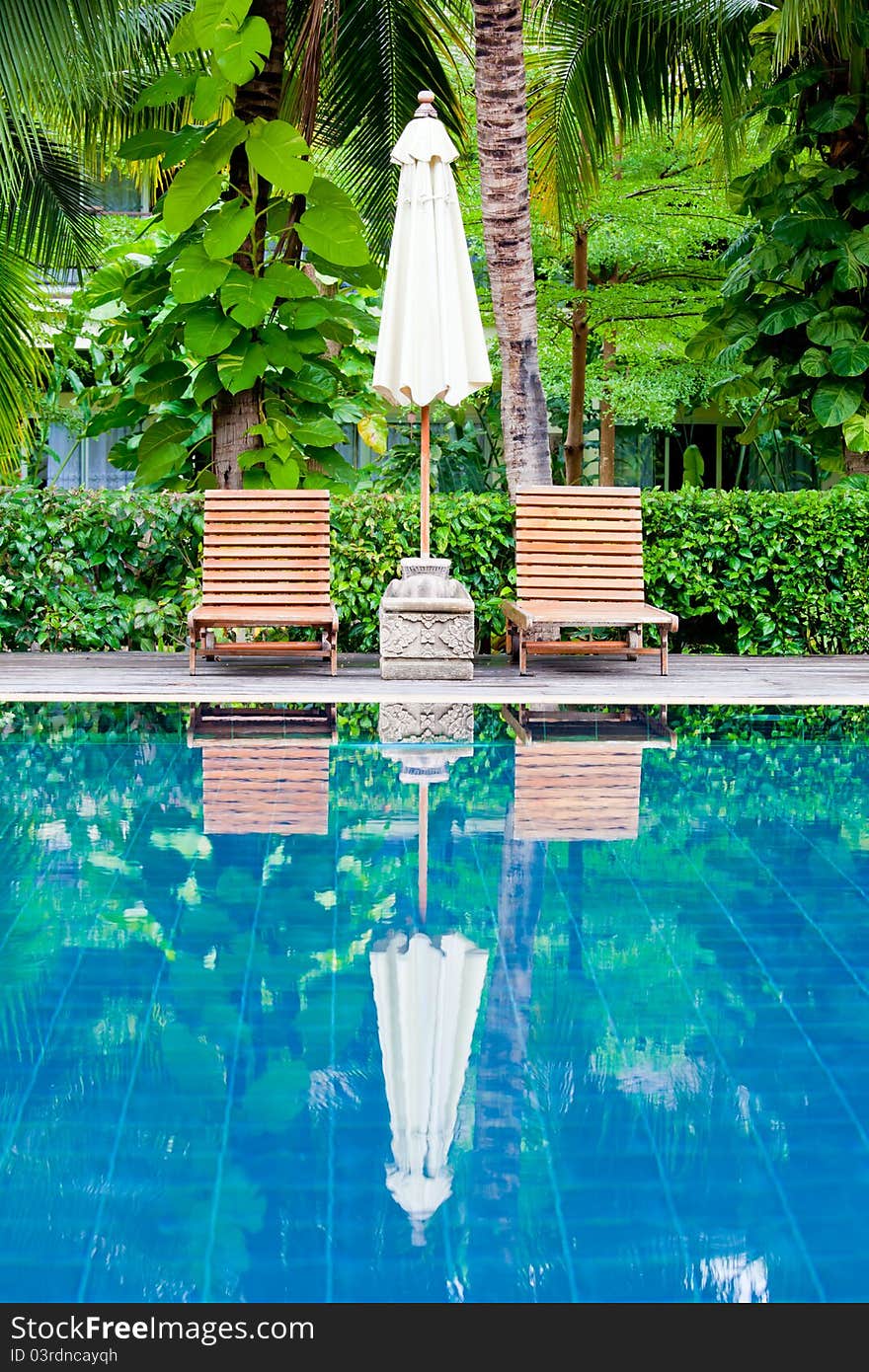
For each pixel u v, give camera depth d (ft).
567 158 36.88
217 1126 8.14
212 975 10.88
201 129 27.99
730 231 45.55
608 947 11.71
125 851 14.69
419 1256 6.69
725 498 31.94
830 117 28.68
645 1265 6.67
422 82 36.29
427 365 26.48
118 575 31.58
